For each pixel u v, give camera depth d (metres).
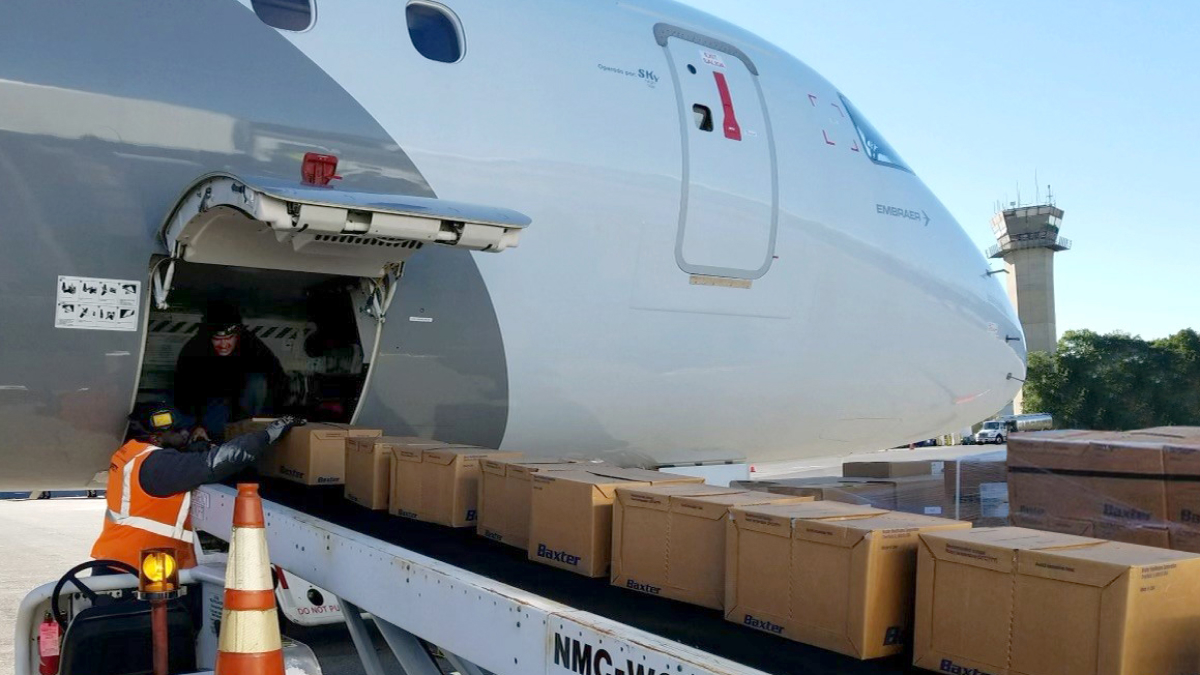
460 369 5.23
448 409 5.32
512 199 5.13
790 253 6.29
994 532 2.24
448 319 5.09
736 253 6.04
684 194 5.79
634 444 6.29
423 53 5.02
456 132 4.97
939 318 7.11
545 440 5.86
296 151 4.51
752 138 6.22
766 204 6.18
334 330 5.49
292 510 3.89
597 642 2.26
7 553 9.79
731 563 2.54
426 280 4.97
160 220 4.25
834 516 2.42
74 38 4.12
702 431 6.45
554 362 5.51
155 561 3.42
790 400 6.60
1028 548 2.01
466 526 3.80
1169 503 2.93
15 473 4.64
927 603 2.14
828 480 4.77
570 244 5.36
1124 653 1.82
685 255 5.81
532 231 5.22
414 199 3.99
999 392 7.79
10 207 4.00
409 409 5.21
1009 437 3.37
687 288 5.86
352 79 4.71
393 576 3.07
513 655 2.53
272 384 5.81
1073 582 1.90
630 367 5.80
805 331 6.45
